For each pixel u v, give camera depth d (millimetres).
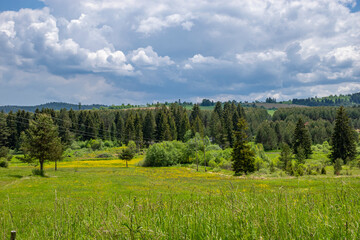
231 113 150000
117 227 2857
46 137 46219
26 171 50812
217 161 77625
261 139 131250
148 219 3279
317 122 159375
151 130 127750
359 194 4234
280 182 26594
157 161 79062
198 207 3807
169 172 60125
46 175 45531
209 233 2633
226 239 2594
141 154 111125
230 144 114000
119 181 38594
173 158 81562
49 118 47844
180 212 3609
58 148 48469
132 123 127625
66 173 52781
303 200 4203
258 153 75312
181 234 2682
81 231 3223
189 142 86312
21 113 118125
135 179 42594
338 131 70312
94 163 84625
